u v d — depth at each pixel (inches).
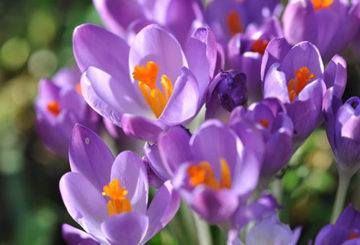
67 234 15.8
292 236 15.2
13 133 28.6
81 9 29.2
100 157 16.1
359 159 16.4
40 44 30.9
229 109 16.0
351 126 15.9
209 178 14.8
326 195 23.0
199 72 16.1
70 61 29.1
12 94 29.8
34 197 26.5
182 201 18.6
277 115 15.3
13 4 32.0
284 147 15.2
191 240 18.7
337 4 17.7
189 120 15.8
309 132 16.0
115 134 17.7
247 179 14.4
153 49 16.3
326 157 23.0
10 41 31.4
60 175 27.0
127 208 15.8
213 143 14.9
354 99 16.1
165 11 18.3
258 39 17.2
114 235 15.2
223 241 18.6
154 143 15.9
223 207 14.4
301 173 19.7
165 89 16.3
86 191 16.0
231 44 17.2
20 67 30.7
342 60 16.0
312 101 15.8
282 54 16.3
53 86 19.5
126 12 18.6
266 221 15.4
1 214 25.9
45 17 30.8
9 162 27.1
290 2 17.5
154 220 15.7
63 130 18.8
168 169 14.9
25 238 23.9
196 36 16.1
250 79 17.0
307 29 17.5
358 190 21.4
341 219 15.3
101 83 16.2
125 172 16.0
